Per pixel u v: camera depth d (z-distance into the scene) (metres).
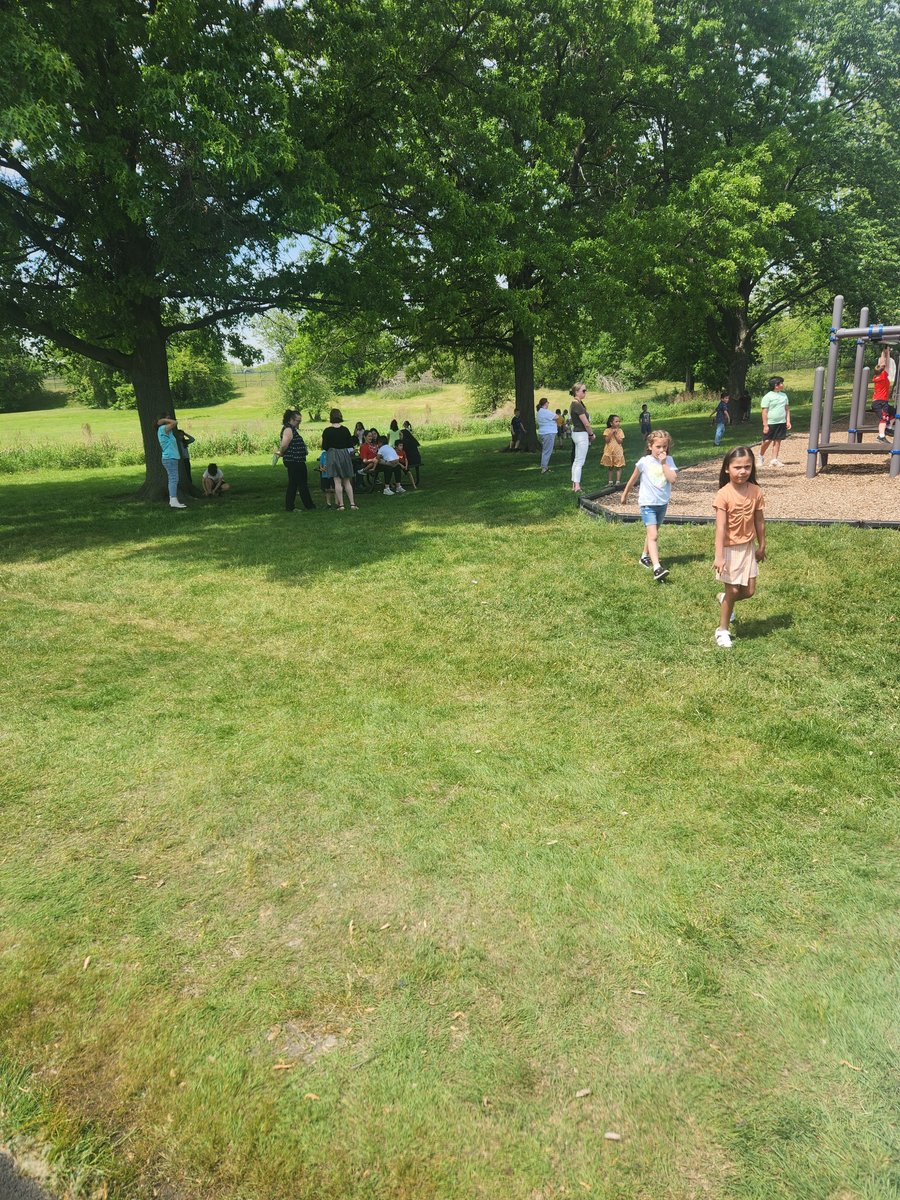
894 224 27.03
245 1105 2.31
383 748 4.63
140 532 12.25
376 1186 2.06
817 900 3.16
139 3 12.11
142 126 11.87
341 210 14.80
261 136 11.30
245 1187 2.07
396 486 16.28
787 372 61.06
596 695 5.30
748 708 4.97
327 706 5.29
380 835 3.73
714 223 19.41
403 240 17.28
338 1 14.19
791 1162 2.09
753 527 5.73
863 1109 2.24
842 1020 2.55
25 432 49.75
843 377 52.41
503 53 18.56
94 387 72.25
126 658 6.34
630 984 2.75
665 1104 2.28
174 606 7.87
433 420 47.31
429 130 16.11
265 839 3.73
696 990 2.70
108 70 12.06
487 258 15.24
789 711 4.89
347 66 14.21
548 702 5.23
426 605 7.44
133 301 14.27
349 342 23.70
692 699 5.12
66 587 8.76
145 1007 2.71
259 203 13.05
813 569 7.31
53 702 5.41
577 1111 2.26
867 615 6.19
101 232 12.34
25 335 15.39
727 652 5.80
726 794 3.99
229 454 32.41
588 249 17.50
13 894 3.34
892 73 25.36
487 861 3.49
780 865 3.40
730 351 30.02
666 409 45.28
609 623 6.59
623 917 3.10
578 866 3.43
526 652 6.13
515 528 10.47
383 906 3.22
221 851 3.64
